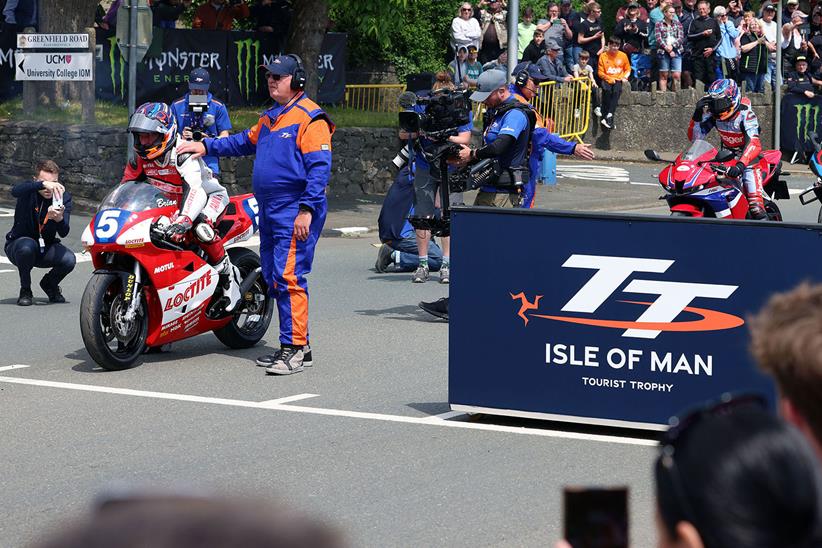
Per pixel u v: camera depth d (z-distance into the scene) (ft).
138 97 73.72
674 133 100.48
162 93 74.43
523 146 35.88
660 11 100.63
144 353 33.71
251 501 3.64
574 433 24.53
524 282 24.30
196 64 75.36
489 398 24.89
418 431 24.91
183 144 31.01
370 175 75.25
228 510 3.61
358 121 78.07
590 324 23.79
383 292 44.04
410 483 21.24
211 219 32.01
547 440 24.04
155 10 79.15
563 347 24.09
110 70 74.02
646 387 23.44
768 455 4.98
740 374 22.61
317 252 54.75
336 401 27.76
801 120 98.12
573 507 5.50
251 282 33.55
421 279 46.19
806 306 6.35
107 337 31.40
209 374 30.81
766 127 100.58
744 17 102.37
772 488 4.92
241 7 81.35
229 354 33.63
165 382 29.81
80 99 74.02
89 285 30.45
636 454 23.00
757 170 43.11
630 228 23.24
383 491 20.77
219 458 22.98
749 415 5.17
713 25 100.01
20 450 23.61
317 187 29.76
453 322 24.99
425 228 37.19
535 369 24.40
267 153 30.07
